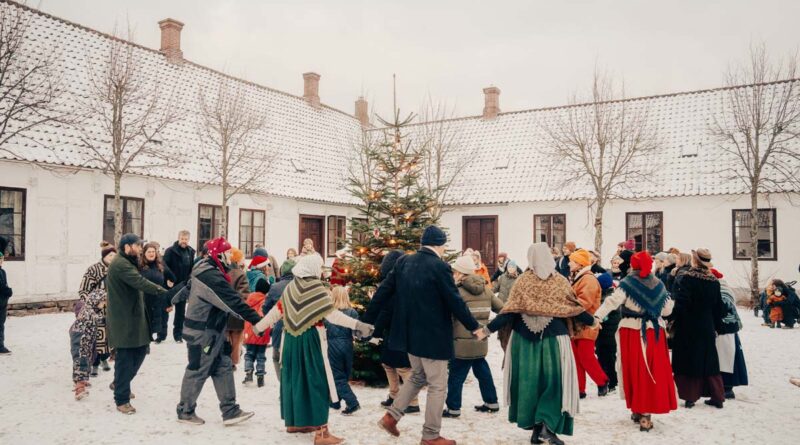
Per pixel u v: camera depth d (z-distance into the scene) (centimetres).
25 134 1498
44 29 1786
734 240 1988
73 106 1650
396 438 549
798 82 2094
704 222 2030
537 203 2314
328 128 2819
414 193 804
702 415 644
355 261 767
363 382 779
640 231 2141
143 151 1653
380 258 767
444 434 564
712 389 674
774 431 584
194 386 586
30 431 559
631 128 2097
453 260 809
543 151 2459
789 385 793
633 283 596
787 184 1892
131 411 625
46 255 1508
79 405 652
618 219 2166
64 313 1477
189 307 585
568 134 2320
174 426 580
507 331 568
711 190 1992
